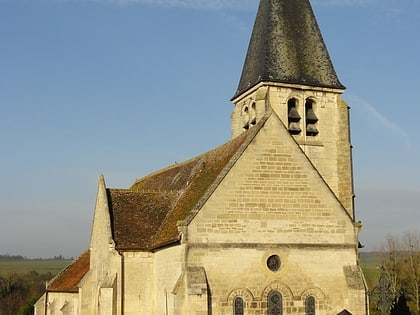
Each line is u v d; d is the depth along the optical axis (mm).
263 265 33656
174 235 33656
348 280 34750
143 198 39938
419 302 75375
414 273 76750
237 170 34031
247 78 47531
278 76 45219
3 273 141000
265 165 34562
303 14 47812
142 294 36562
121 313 36000
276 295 33750
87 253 53469
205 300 31812
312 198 35188
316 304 34375
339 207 35656
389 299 36125
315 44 47312
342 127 46312
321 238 35000
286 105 45312
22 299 109562
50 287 51781
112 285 35844
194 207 33219
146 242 36969
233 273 33062
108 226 37219
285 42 46469
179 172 45469
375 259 96312
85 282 42312
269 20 46875
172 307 33219
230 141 39906
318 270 34688
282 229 34344
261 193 34219
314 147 45375
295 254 34406
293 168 35062
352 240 35625
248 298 33156
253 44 47812
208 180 36531
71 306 47188
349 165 46062
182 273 32281
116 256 36438
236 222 33531
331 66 47219
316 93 46312
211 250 32844
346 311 33031
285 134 35219
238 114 48781
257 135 34781
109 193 39688
